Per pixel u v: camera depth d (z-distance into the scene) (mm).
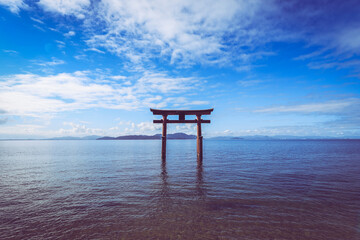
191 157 27938
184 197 8555
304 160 23969
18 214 6727
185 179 12344
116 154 34750
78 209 7172
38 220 6234
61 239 5074
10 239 5090
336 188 10125
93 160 24328
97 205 7578
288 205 7539
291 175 13688
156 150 47844
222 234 5273
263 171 15367
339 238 5094
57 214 6711
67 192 9438
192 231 5449
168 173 14500
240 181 11750
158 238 5078
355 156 30125
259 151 43844
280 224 5887
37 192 9469
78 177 13148
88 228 5660
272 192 9336
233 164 19719
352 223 5953
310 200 8148
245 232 5395
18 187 10477
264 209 7125
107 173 14617
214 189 9883
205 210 7012
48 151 45406
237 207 7316
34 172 15305
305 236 5184
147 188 10125
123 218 6336
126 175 13750
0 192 9492
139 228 5637
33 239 5090
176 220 6168
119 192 9391
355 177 13039
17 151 45969
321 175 13734
